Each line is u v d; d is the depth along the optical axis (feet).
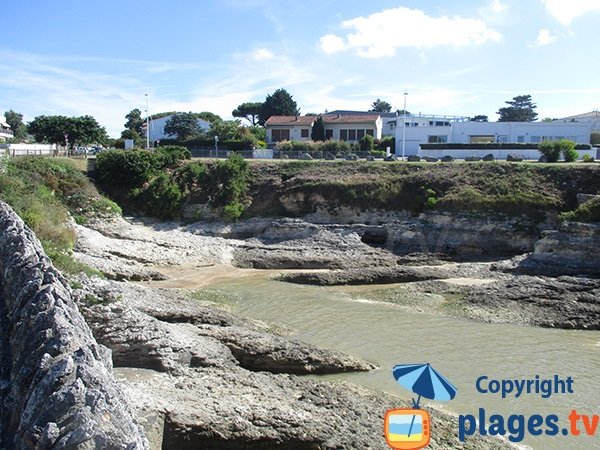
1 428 26.25
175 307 76.59
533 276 112.27
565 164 172.24
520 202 146.10
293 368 65.92
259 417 47.96
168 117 305.73
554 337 82.89
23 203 108.68
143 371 55.72
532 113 442.50
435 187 160.76
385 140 260.62
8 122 456.86
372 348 76.18
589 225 119.14
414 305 98.63
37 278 39.17
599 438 52.34
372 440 47.80
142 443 23.48
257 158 223.71
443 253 141.49
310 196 168.35
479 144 226.99
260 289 109.60
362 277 116.26
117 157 182.80
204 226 168.45
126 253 126.82
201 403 48.60
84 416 21.24
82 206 153.58
